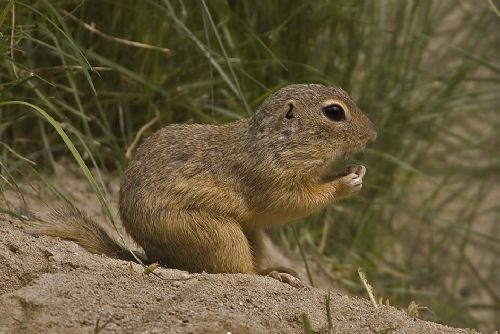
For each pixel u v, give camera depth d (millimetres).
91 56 12109
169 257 9828
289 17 13383
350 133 10422
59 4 11875
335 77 14484
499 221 17844
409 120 15383
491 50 17078
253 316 8234
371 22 14711
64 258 8906
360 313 8680
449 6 16375
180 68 13047
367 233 15148
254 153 10062
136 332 7812
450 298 16078
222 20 13094
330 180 10609
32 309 8102
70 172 12609
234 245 9805
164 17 12711
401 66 15281
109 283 8578
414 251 16469
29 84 11617
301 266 13742
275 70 13711
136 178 9930
